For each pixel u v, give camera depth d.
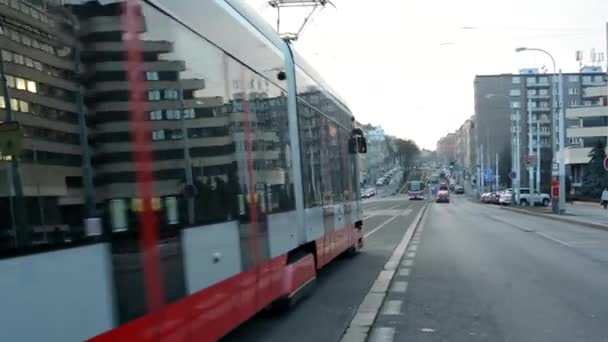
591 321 7.24
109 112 3.32
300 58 8.62
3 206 2.54
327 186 10.08
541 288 9.66
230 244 5.07
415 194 94.50
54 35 2.91
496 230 24.28
